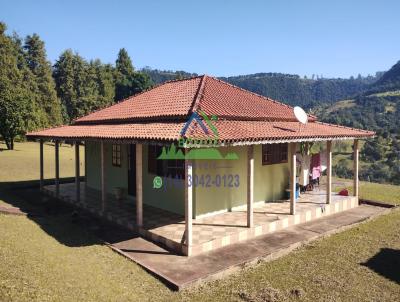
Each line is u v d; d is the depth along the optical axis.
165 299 5.92
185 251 7.75
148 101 13.10
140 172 9.16
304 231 9.72
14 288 5.29
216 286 6.50
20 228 9.20
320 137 10.72
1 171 20.42
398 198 15.02
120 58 76.44
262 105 12.73
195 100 10.54
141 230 9.11
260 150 11.95
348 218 11.27
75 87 65.50
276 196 12.64
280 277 6.93
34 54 66.88
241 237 8.82
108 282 6.29
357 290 6.44
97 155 14.47
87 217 10.72
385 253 8.33
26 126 32.62
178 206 10.47
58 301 5.20
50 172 21.20
